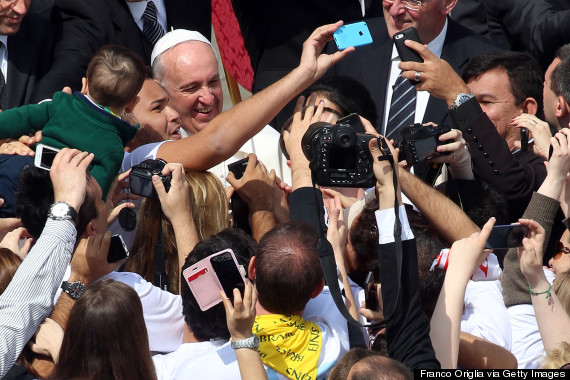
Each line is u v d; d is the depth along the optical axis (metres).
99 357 13.26
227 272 14.95
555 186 17.20
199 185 18.28
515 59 22.72
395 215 14.12
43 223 16.64
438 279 15.18
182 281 15.38
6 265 15.23
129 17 26.69
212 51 23.27
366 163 14.96
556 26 26.59
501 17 28.39
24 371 14.34
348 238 17.08
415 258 14.25
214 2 26.66
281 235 14.53
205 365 14.55
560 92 21.19
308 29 28.16
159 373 14.95
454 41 24.92
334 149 14.98
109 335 13.27
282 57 28.33
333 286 14.36
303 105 19.03
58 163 15.64
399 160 17.98
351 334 15.64
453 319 14.49
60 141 17.92
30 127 18.33
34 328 14.22
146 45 26.98
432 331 14.47
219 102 23.31
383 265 14.19
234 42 27.17
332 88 19.72
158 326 16.39
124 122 18.41
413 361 13.80
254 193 19.02
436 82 19.77
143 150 19.56
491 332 16.22
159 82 22.91
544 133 20.31
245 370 13.16
